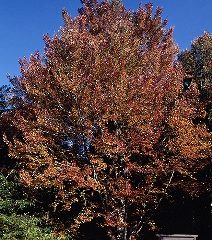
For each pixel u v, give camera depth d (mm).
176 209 24328
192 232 24000
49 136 18844
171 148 18125
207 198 23734
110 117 17469
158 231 23781
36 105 19078
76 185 18641
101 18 22234
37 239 16938
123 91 17375
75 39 18859
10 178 21641
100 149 17562
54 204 18844
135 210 21281
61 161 18859
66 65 18594
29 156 17875
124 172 18672
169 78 19266
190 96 20484
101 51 18891
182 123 17859
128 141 18094
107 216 18078
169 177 20609
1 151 24016
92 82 17969
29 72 19344
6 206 18812
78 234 22500
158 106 17922
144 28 22250
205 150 19141
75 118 18016
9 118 21828
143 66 19484
